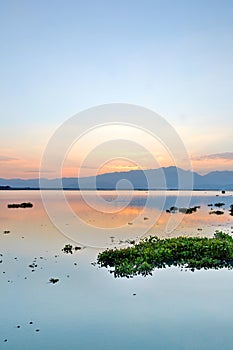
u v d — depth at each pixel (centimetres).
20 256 1845
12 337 962
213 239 1923
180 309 1132
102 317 1079
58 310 1136
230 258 1661
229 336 958
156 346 909
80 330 1000
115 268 1554
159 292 1279
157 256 1655
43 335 973
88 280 1423
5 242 2216
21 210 4288
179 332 979
